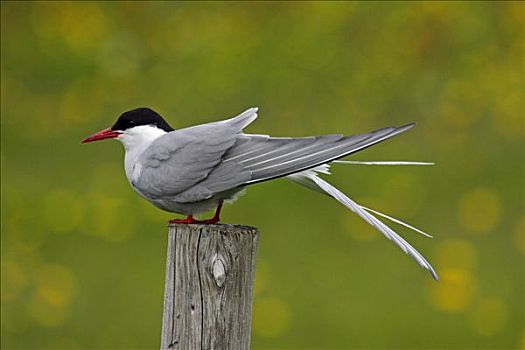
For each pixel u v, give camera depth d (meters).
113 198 15.03
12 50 18.00
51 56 17.88
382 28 17.75
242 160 7.61
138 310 13.19
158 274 13.75
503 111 16.52
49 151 16.27
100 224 14.59
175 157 7.84
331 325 12.89
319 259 13.99
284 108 16.66
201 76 17.25
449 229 14.59
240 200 14.91
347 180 15.37
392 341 12.73
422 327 12.91
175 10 18.31
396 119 16.50
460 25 17.61
